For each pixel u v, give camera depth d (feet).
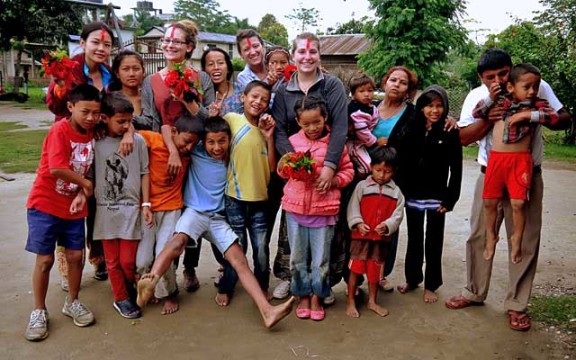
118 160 11.03
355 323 11.47
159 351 10.21
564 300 12.48
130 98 12.53
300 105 11.02
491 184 10.89
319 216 11.27
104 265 13.61
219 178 11.94
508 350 10.32
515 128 10.30
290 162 10.53
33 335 10.50
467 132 11.51
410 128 11.93
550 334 10.93
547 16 41.09
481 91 11.60
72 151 10.43
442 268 14.88
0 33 79.46
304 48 11.31
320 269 11.45
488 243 11.32
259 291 11.18
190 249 12.90
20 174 27.12
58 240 11.16
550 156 35.27
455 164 11.89
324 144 11.41
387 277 14.25
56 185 10.49
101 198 11.13
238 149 11.51
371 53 46.34
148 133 11.74
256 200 11.67
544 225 19.15
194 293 13.05
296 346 10.45
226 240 11.57
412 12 41.96
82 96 10.03
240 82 14.20
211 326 11.27
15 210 20.44
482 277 12.05
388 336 10.89
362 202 11.64
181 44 12.29
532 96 10.08
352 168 11.50
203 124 11.49
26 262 14.97
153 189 11.61
